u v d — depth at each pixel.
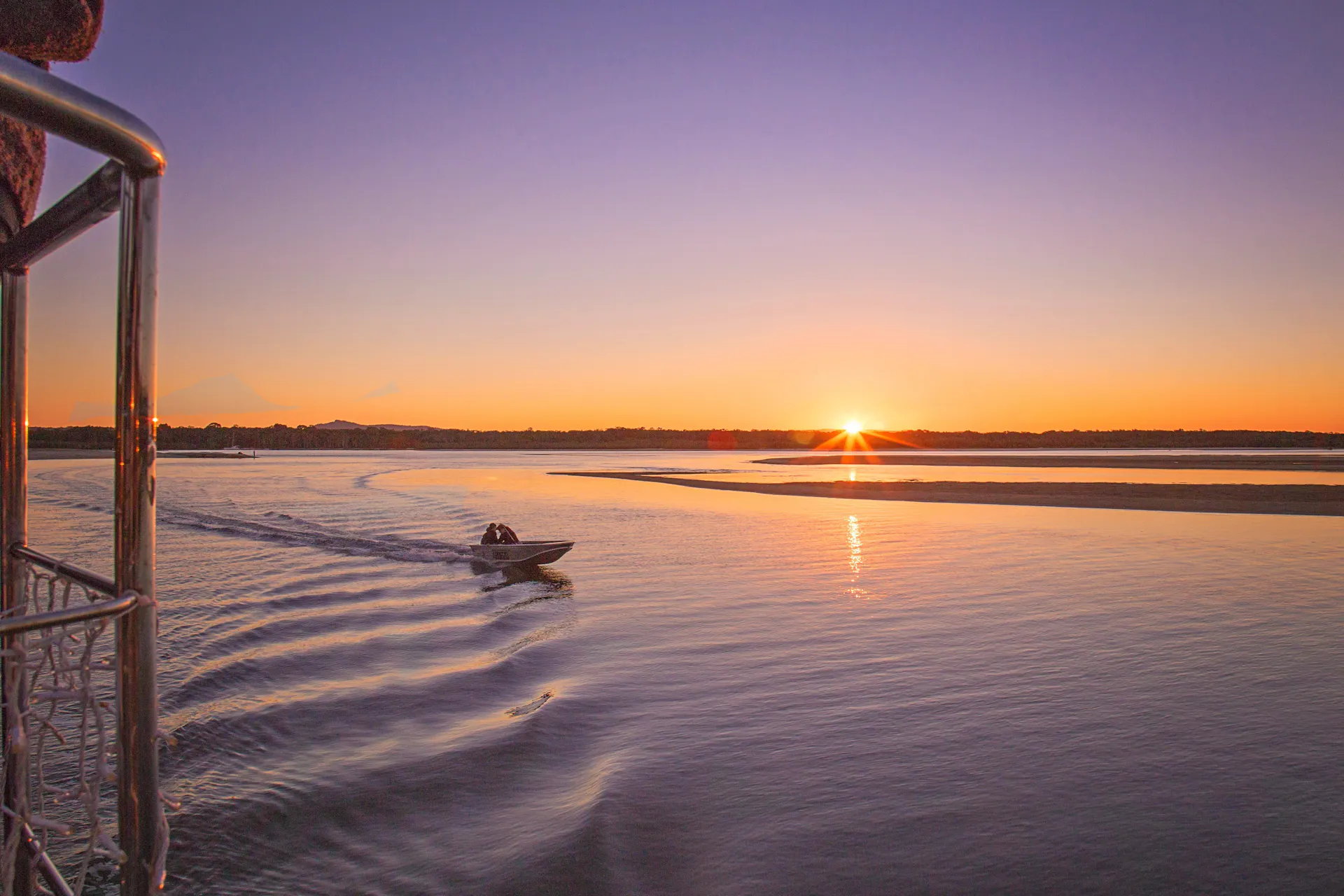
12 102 1.40
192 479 56.91
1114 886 4.65
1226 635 10.43
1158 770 6.24
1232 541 20.53
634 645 10.22
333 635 10.84
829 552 19.14
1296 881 4.68
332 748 6.82
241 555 18.72
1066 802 5.70
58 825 2.17
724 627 11.18
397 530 24.03
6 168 2.19
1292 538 21.20
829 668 9.09
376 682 8.68
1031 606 12.45
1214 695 8.04
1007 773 6.21
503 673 8.93
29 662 2.35
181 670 9.03
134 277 1.73
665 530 24.30
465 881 4.74
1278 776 6.11
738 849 5.08
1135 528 23.89
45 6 1.96
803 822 5.42
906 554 18.69
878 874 4.79
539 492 42.88
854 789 5.94
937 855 5.01
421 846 5.17
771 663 9.34
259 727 7.25
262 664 9.33
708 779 6.11
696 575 15.86
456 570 16.59
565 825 5.38
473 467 83.75
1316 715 7.45
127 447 1.78
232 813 5.54
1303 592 13.42
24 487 2.51
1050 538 21.41
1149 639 10.27
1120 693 8.12
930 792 5.89
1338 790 5.85
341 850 5.11
